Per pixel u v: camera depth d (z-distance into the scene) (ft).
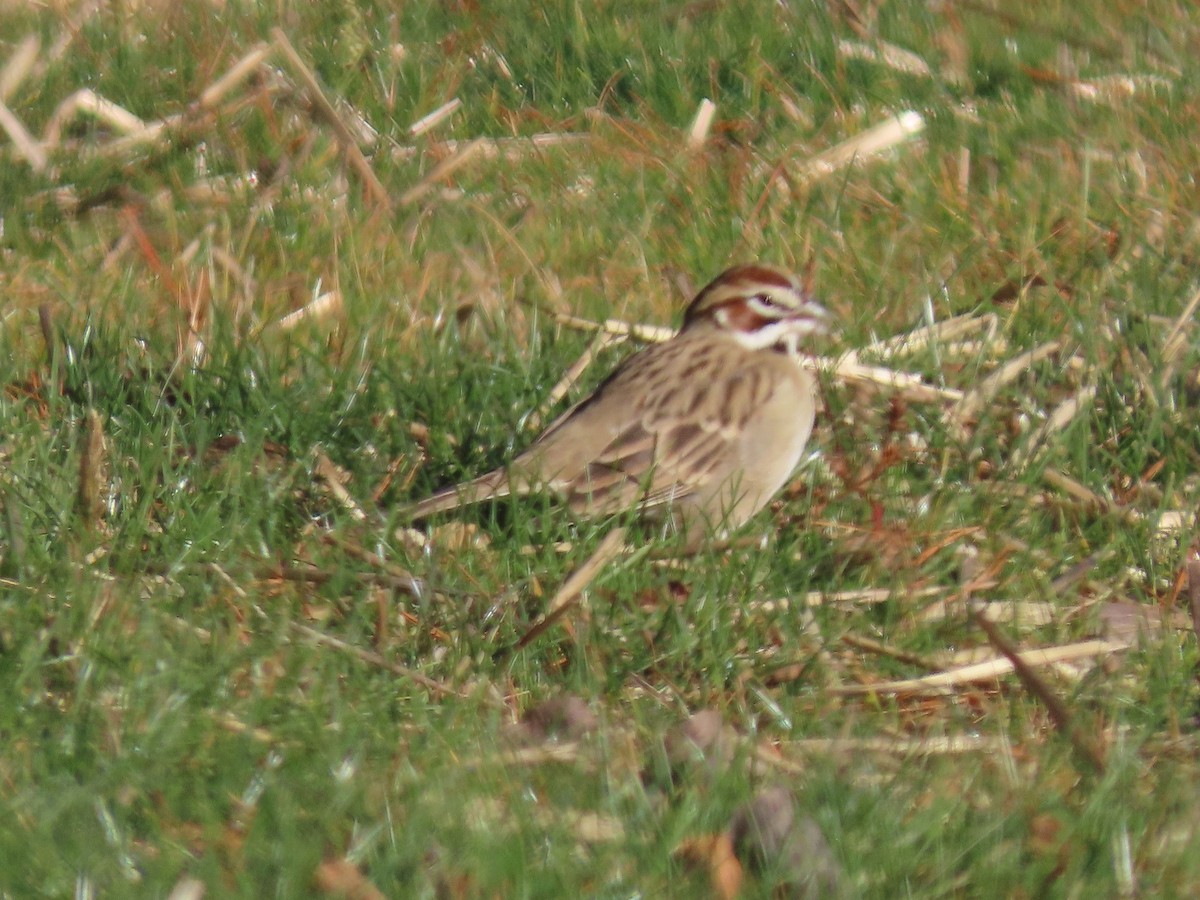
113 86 58.70
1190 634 33.78
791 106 58.90
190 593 32.60
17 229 50.03
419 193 52.60
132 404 39.52
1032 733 30.91
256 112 56.44
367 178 52.60
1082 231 50.16
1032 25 65.10
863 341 45.11
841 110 58.90
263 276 47.67
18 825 26.07
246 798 27.22
